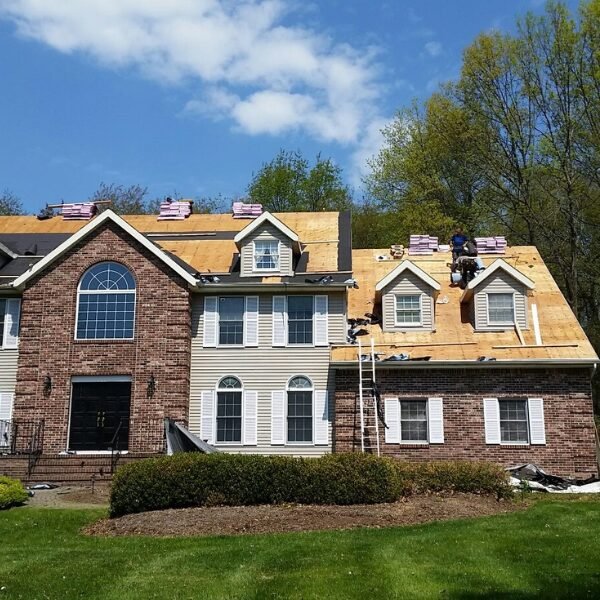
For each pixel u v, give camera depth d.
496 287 30.09
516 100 44.53
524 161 44.91
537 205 44.97
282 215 36.69
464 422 27.17
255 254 30.56
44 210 37.38
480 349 28.27
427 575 12.74
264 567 13.44
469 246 33.91
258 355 29.06
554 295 31.53
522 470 25.06
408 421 27.52
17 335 29.55
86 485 24.80
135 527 17.20
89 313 28.89
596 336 45.12
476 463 20.80
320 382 28.67
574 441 26.66
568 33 42.38
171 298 28.84
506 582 12.36
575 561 13.57
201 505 18.77
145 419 27.86
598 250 44.94
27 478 25.38
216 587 12.38
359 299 31.98
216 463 19.08
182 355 28.41
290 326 29.42
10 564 14.33
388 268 34.34
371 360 27.59
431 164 47.69
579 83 42.19
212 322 29.42
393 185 49.16
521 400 27.30
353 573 12.85
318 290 29.45
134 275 29.06
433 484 20.11
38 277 29.20
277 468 19.09
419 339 29.36
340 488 18.91
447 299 31.75
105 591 12.41
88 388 28.45
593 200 43.12
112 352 28.47
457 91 46.25
